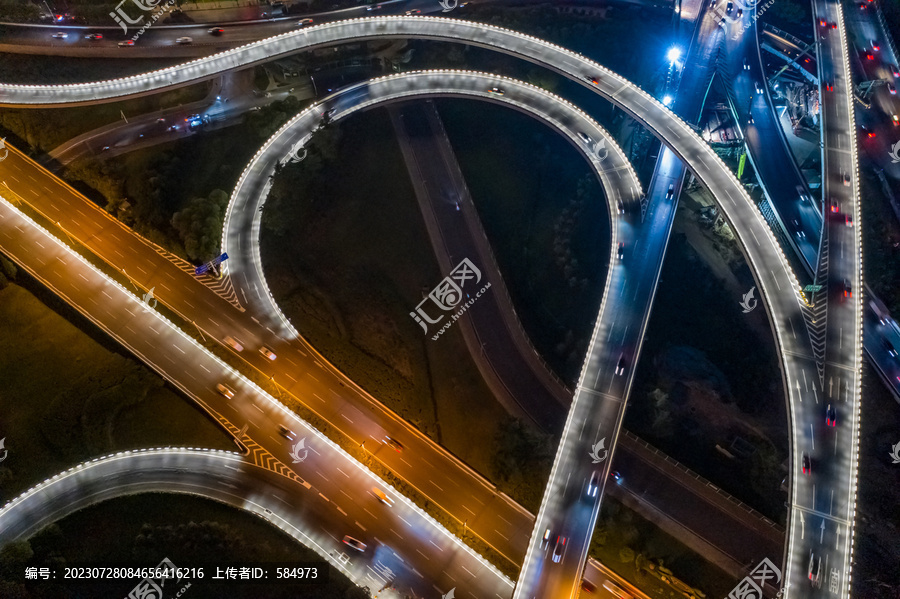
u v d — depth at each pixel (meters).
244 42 197.50
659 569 119.38
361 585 114.44
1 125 180.00
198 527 118.25
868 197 166.88
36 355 141.25
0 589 107.12
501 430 135.50
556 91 191.25
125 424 133.00
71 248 158.88
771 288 132.62
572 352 147.75
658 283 144.38
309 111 176.88
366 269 159.12
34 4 198.50
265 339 146.88
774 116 173.12
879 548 124.12
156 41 196.75
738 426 138.88
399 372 145.62
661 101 177.38
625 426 138.75
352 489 125.75
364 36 180.12
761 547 124.00
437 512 126.88
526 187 176.38
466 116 184.62
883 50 195.88
